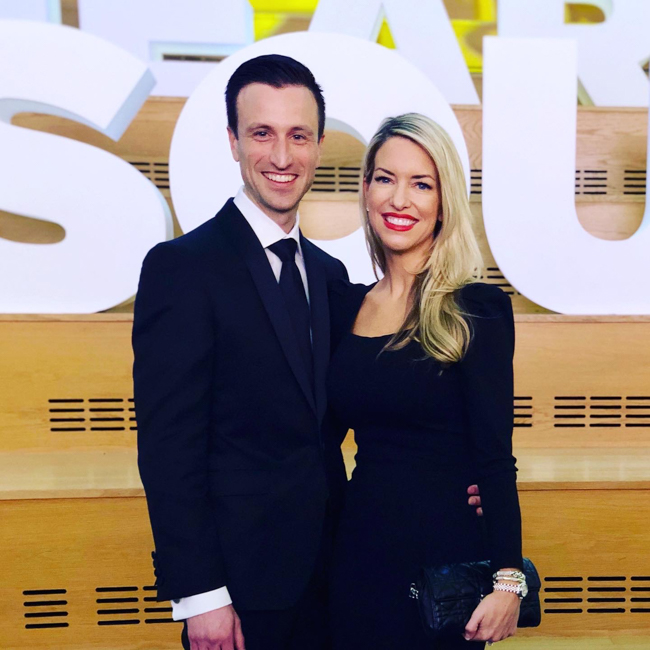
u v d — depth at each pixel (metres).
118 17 3.01
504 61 2.24
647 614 1.88
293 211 1.21
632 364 2.26
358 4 2.75
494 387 1.07
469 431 1.08
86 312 2.29
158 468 1.05
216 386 1.12
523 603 1.05
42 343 2.20
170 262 1.10
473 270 1.19
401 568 1.10
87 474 1.94
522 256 2.31
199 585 1.03
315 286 1.25
